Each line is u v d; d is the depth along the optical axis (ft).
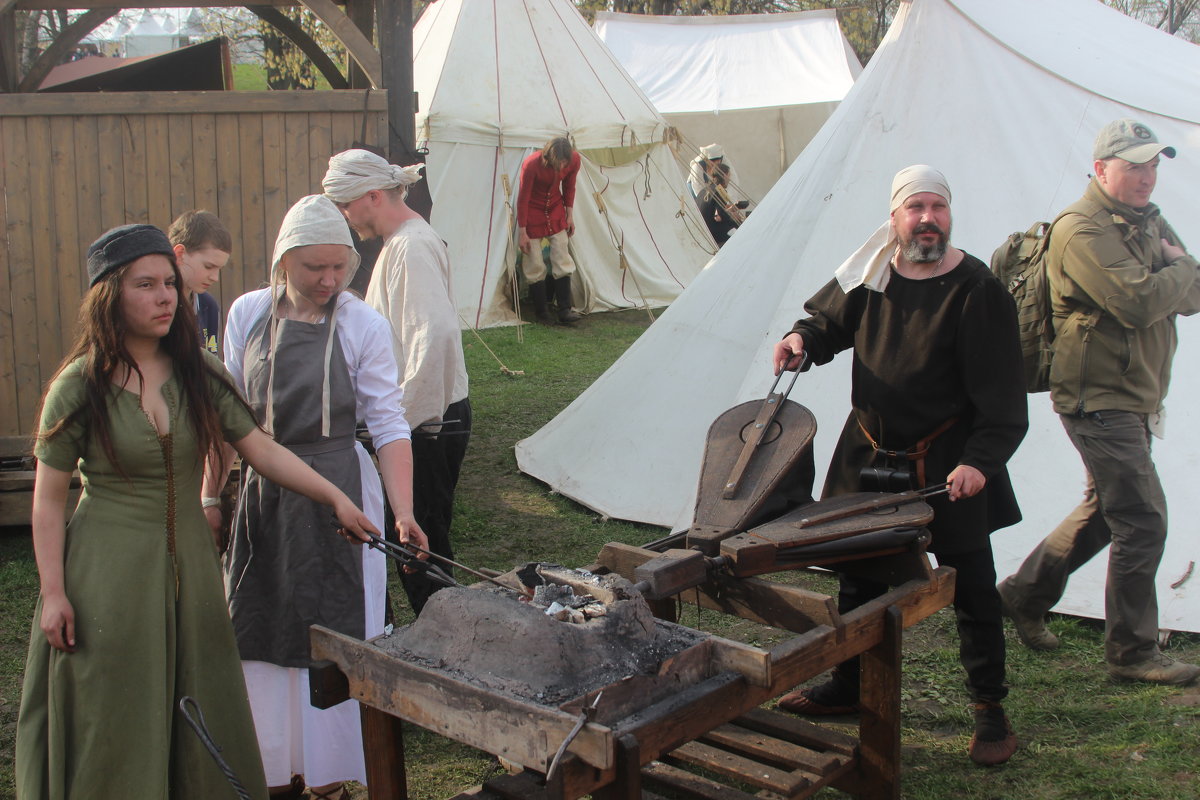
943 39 16.76
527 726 6.42
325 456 9.38
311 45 21.80
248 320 9.78
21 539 17.01
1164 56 18.66
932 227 9.61
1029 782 10.07
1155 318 10.97
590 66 36.78
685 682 7.25
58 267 17.26
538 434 20.53
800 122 53.83
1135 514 11.48
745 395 16.69
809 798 10.05
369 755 7.88
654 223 39.24
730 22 58.59
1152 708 11.20
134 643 7.75
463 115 33.47
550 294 36.83
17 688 12.23
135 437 7.73
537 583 7.76
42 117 16.92
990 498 10.59
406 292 11.71
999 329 9.71
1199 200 15.26
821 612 8.39
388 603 11.98
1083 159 15.74
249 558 9.36
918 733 11.10
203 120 17.33
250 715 8.46
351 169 11.78
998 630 10.35
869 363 10.28
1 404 17.30
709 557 8.96
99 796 7.68
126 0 19.79
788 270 17.10
